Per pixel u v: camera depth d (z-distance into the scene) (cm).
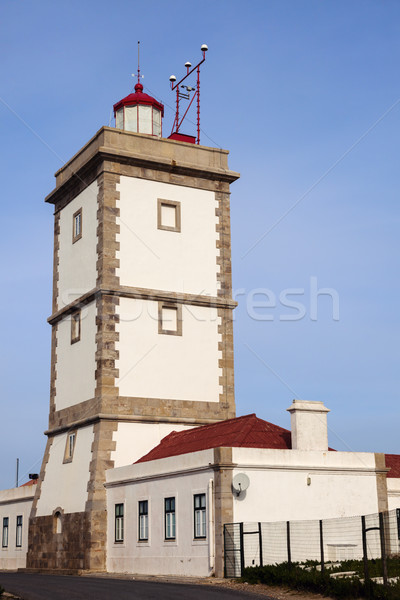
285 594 2430
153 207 4134
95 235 4069
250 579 2741
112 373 3878
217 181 4344
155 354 3994
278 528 3005
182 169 4225
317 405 3403
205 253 4231
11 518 4812
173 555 3231
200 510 3138
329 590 2342
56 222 4550
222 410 4097
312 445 3341
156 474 3394
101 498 3709
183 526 3206
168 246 4134
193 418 4016
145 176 4144
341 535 3180
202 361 4106
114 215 4031
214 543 3027
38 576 3497
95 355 3934
